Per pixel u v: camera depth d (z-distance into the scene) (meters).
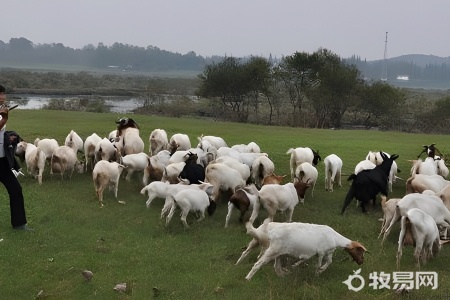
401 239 8.71
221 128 31.30
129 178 14.14
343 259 9.05
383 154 12.83
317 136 29.31
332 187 14.77
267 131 31.34
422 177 12.15
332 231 8.41
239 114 53.09
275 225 8.31
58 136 23.31
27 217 11.04
